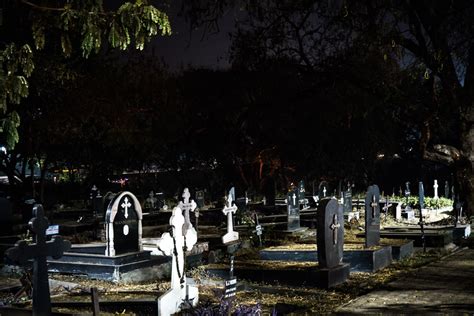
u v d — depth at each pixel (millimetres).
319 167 43312
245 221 24922
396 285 13938
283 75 35312
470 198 27422
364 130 40969
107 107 31781
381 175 49969
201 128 42562
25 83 9211
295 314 11461
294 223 23328
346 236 20422
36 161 34781
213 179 44781
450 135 35562
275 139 42250
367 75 27422
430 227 23531
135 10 9094
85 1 9531
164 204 33062
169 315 10602
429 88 25781
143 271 14453
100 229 20625
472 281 14234
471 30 23906
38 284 9625
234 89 39906
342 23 26266
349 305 12125
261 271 14531
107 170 38406
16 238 19234
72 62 28219
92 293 9312
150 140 36406
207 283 13859
